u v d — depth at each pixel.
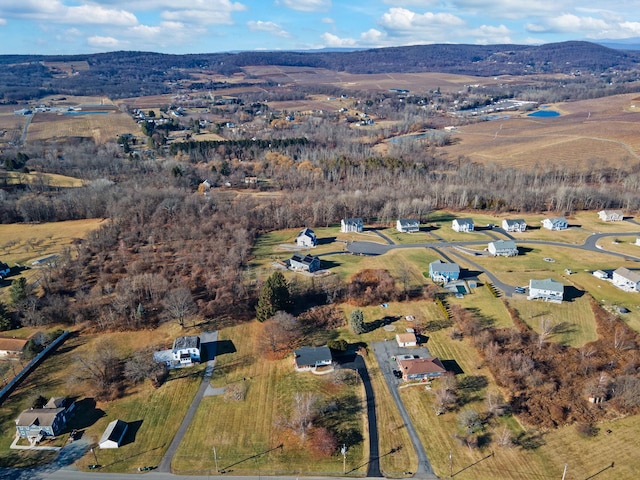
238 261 145.25
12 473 76.31
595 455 78.50
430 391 93.62
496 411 87.56
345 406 90.38
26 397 92.75
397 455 79.75
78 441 82.75
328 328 114.88
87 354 104.81
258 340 110.56
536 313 116.75
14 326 114.75
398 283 132.25
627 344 103.06
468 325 111.69
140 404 91.44
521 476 75.25
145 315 117.94
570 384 93.69
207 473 76.50
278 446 81.50
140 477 75.69
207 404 91.19
